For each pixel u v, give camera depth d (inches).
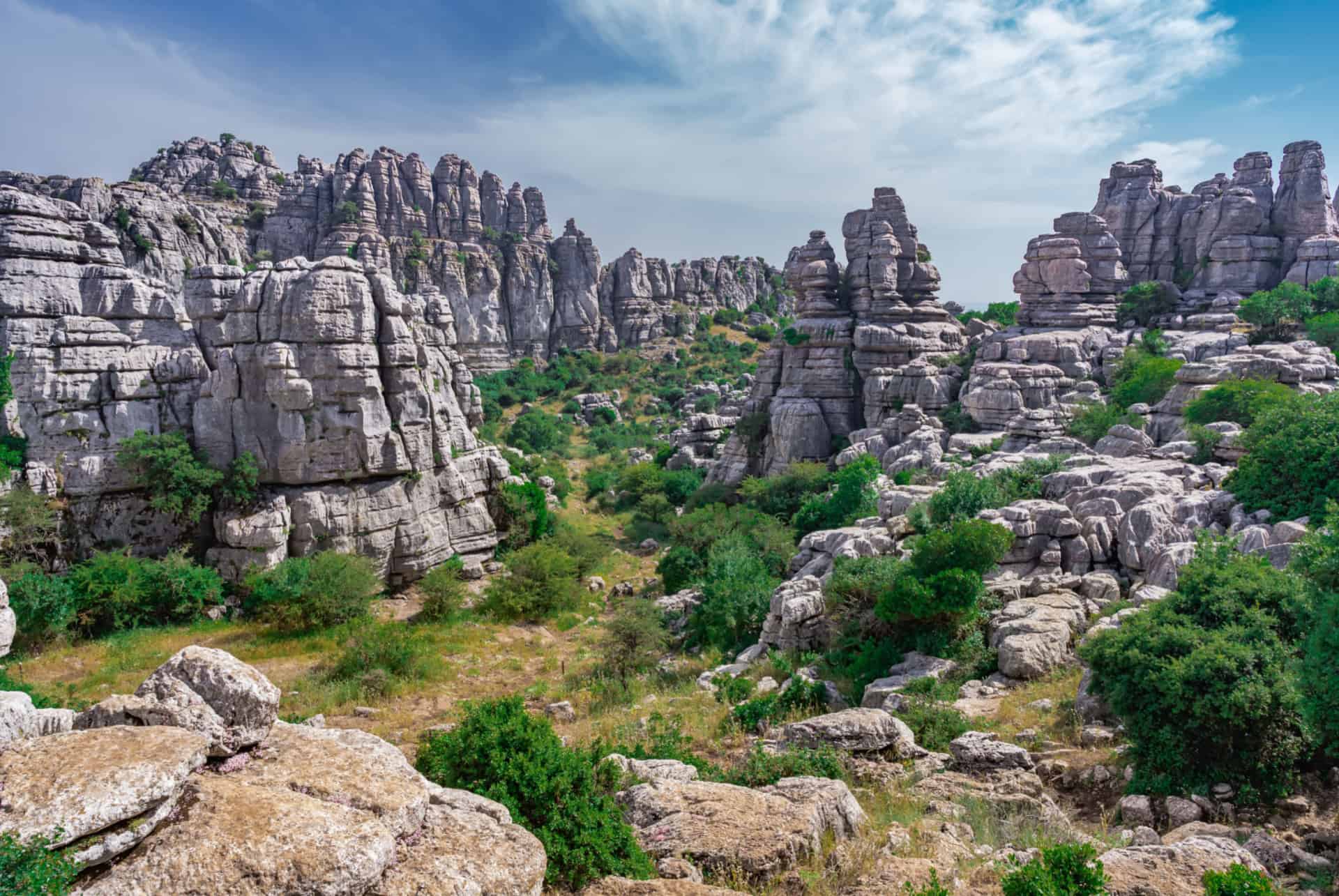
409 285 4274.1
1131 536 989.2
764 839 421.7
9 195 1594.5
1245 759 511.2
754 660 1062.4
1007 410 1999.3
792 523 1884.8
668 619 1390.3
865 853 425.4
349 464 1583.4
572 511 2549.2
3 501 1352.1
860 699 851.4
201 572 1406.3
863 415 2468.0
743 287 6077.8
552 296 4913.9
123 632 1314.0
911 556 1008.9
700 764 660.7
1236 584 594.2
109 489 1492.4
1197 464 1336.1
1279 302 2166.6
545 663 1234.6
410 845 297.7
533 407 3917.3
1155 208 2861.7
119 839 252.2
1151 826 498.9
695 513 1923.0
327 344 1549.0
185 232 3486.7
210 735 312.5
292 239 4281.5
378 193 4468.5
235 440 1556.3
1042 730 669.9
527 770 410.3
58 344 1488.7
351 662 1149.7
